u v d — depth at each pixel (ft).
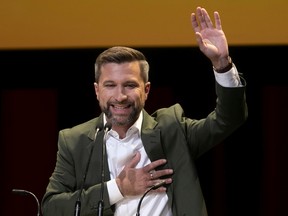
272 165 45.52
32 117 46.98
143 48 42.42
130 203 22.54
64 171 23.45
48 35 42.65
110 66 22.43
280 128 45.03
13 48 42.93
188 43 41.47
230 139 45.83
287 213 45.52
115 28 42.09
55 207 22.74
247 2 40.88
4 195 47.83
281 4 40.86
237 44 41.01
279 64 42.63
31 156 47.55
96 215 22.18
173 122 23.41
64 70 44.57
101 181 22.80
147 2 41.78
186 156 22.93
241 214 45.85
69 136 23.76
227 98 22.06
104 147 22.80
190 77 44.29
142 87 22.71
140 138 23.20
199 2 41.19
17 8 42.78
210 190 46.09
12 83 45.09
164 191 22.49
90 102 45.68
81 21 42.39
